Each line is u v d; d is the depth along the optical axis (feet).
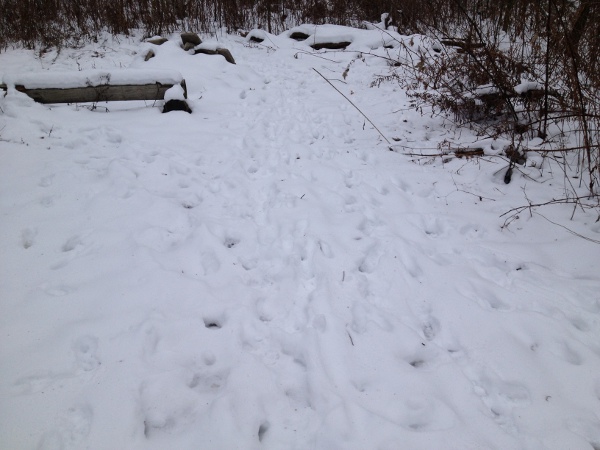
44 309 8.56
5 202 11.85
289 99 22.09
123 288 9.14
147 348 7.84
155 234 10.98
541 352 8.21
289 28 37.73
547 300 9.40
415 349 8.21
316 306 9.04
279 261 10.44
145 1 31.73
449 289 9.70
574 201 12.65
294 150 16.08
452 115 18.80
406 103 21.24
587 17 14.58
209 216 12.05
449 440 6.61
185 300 8.98
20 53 26.16
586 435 6.85
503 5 23.86
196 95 21.66
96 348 7.77
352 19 37.83
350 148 16.72
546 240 11.39
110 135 16.38
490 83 17.46
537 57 16.90
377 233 11.67
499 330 8.64
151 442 6.45
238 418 6.78
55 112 17.65
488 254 10.94
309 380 7.50
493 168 14.79
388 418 6.96
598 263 10.42
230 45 32.24
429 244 11.34
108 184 12.98
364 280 9.93
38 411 6.68
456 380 7.61
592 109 14.42
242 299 9.16
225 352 7.93
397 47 29.96
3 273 9.48
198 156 15.34
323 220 11.87
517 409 7.23
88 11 30.63
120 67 25.26
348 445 6.48
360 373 7.66
